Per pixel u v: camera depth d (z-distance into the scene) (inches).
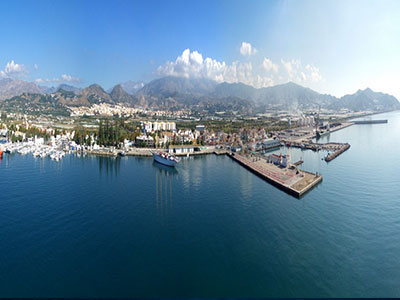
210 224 4116.6
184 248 3415.4
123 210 4645.7
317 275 2881.4
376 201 5078.7
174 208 4758.9
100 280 2768.2
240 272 2925.7
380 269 2984.7
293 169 7608.3
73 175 7076.8
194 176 7140.8
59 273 2871.6
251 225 4077.3
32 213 4461.1
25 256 3181.6
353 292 2625.5
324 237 3693.4
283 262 3112.7
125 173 7386.8
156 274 2876.5
